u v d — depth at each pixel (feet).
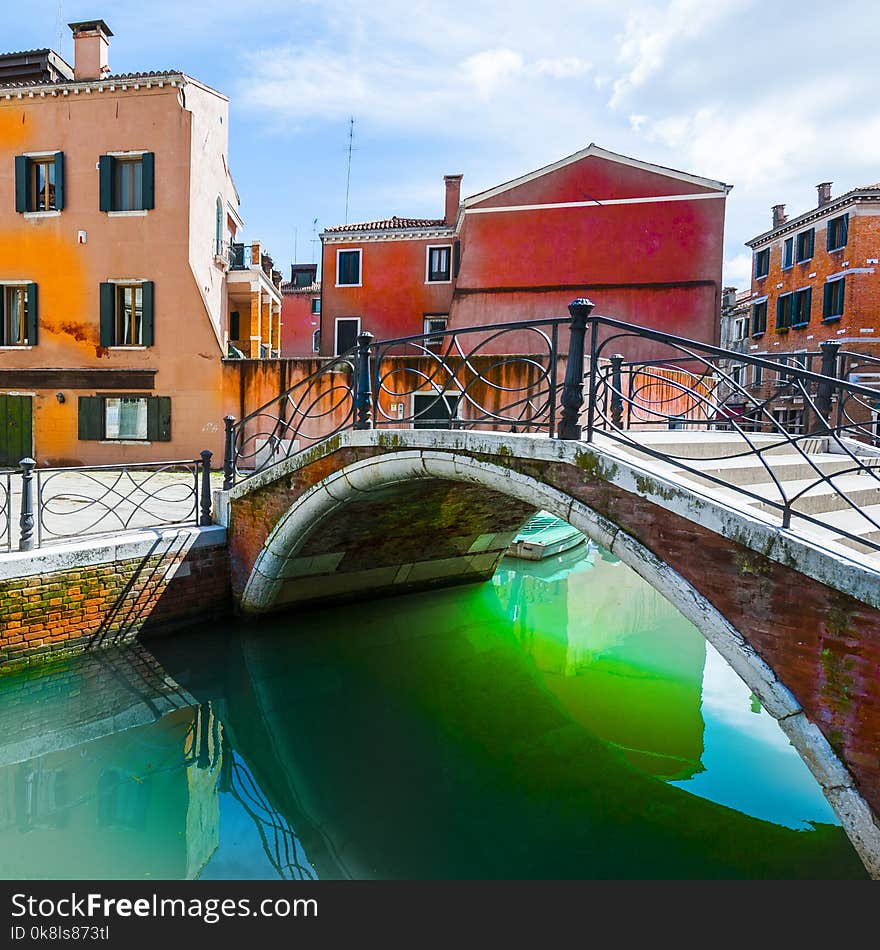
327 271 69.05
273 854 13.30
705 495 11.01
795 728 9.83
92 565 19.83
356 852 13.50
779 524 10.27
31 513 19.16
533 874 12.64
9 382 48.73
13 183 48.49
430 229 66.59
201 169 49.03
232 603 23.98
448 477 16.39
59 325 48.52
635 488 11.84
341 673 22.17
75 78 48.60
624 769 16.58
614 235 52.70
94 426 48.26
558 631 26.96
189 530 22.70
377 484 18.47
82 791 14.99
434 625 26.71
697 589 11.03
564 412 13.43
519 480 14.14
